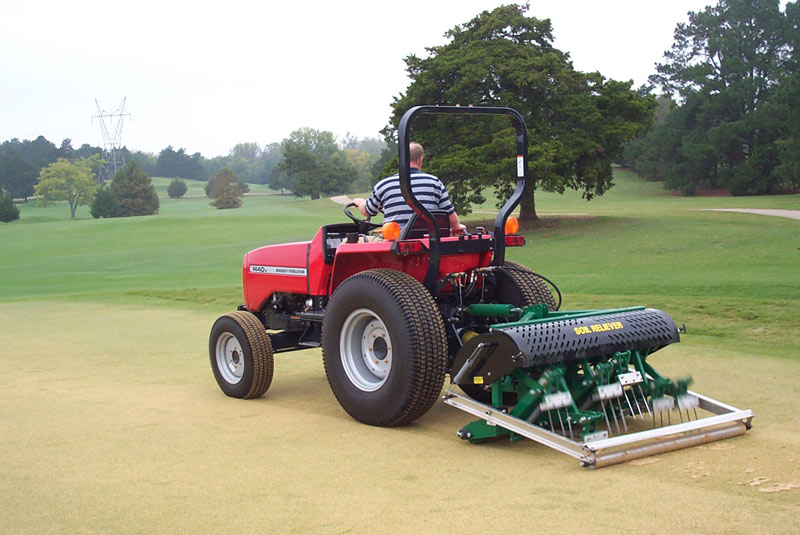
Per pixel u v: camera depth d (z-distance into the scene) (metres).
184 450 4.54
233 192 120.31
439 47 38.53
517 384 4.52
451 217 5.35
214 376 6.68
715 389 5.90
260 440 4.73
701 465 3.99
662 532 3.09
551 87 35.59
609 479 3.79
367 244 5.05
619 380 4.54
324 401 5.92
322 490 3.73
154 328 10.93
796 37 71.56
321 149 173.62
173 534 3.22
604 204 58.78
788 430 4.70
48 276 28.02
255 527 3.27
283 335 6.40
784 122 65.19
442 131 35.66
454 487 3.73
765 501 3.42
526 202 38.50
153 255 35.94
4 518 3.46
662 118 93.81
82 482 3.95
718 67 75.56
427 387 4.73
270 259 6.32
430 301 4.81
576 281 15.48
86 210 133.50
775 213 37.00
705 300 10.59
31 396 6.26
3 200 110.88
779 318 9.07
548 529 3.15
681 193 73.50
